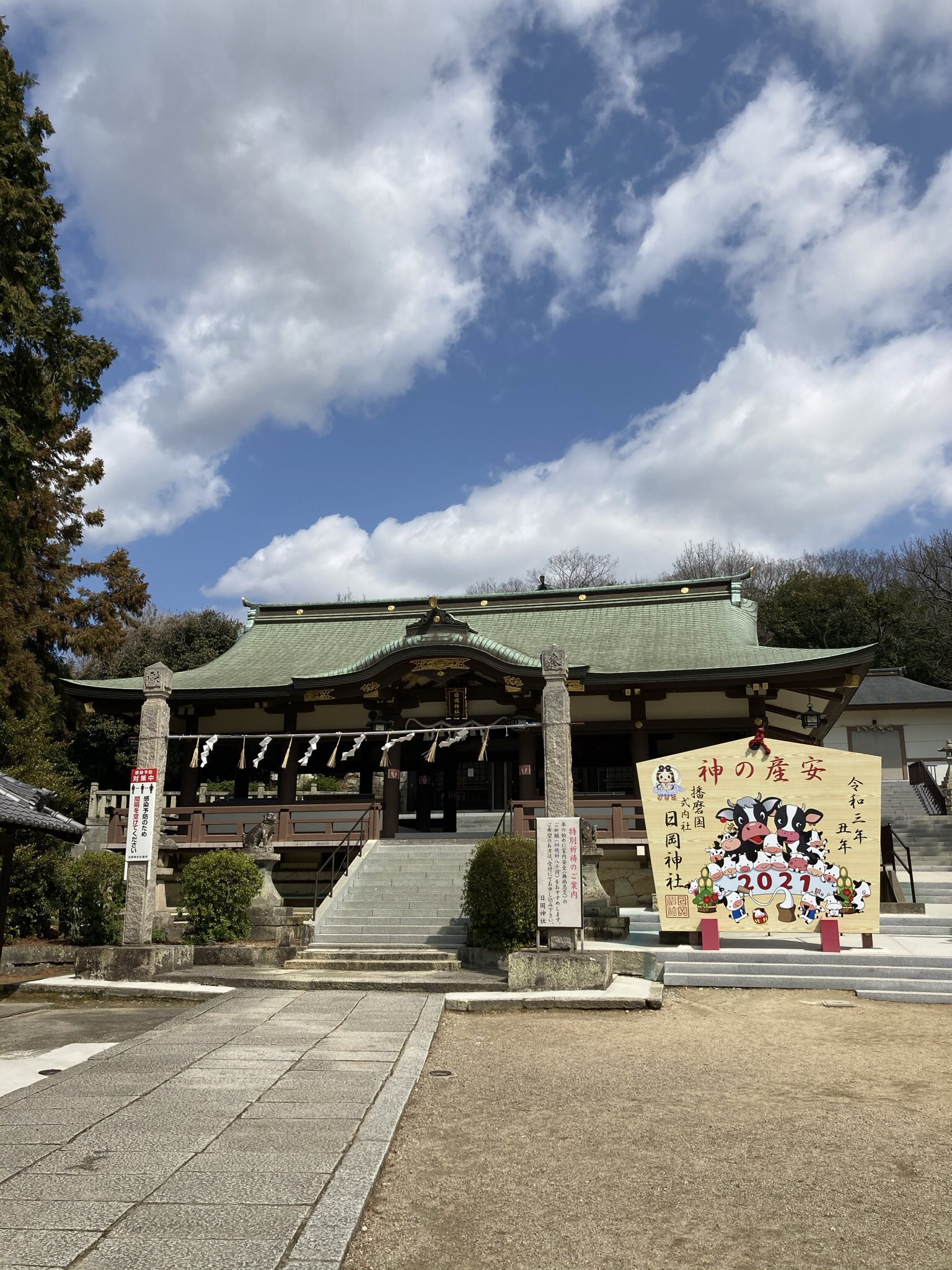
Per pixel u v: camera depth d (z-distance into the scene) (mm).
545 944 14000
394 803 22312
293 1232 4895
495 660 21891
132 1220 5023
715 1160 6148
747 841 14492
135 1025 10969
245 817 23078
